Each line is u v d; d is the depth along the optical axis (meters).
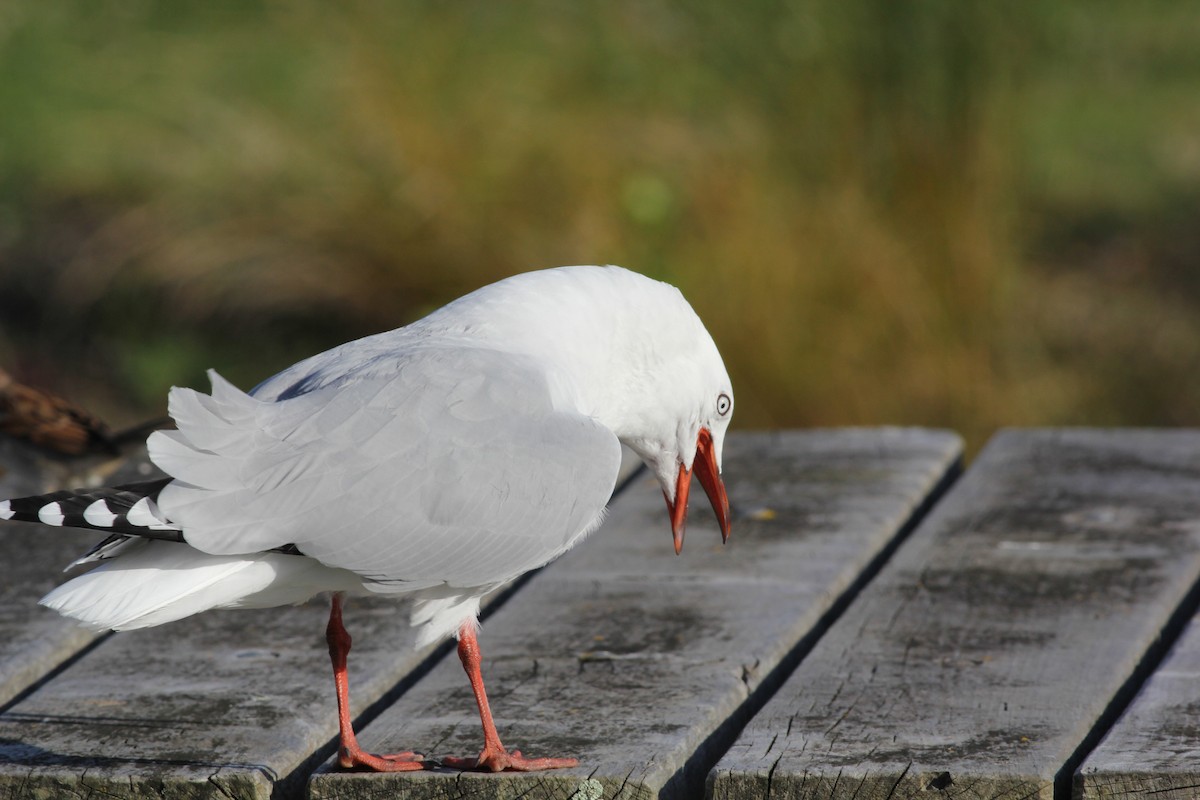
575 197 13.33
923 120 12.82
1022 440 8.82
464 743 5.27
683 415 6.32
